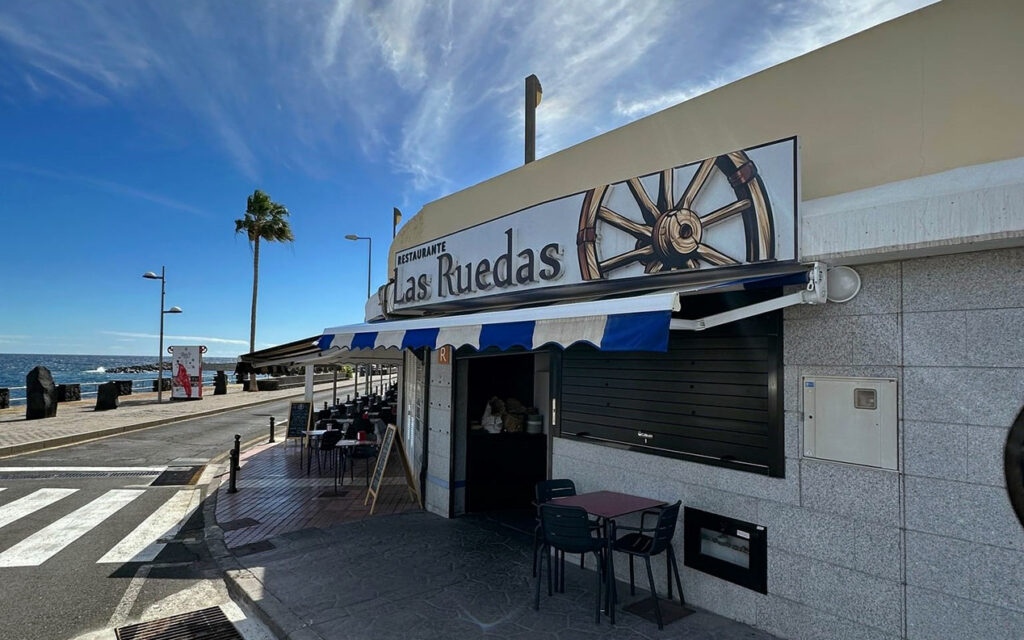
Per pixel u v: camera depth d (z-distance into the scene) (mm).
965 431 3725
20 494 10195
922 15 4133
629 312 4129
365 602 5395
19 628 5074
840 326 4340
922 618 3846
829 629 4293
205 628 5113
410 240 11109
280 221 45781
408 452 12773
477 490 8805
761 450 4762
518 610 5199
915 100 4133
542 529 5543
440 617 5062
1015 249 3598
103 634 4977
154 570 6543
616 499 5484
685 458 5344
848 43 4531
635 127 6293
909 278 4020
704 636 4637
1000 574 3555
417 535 7590
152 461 13609
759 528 4750
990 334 3664
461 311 9109
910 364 3977
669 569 5293
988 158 3771
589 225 6109
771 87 5035
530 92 9312
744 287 4340
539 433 9164
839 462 4281
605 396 6227
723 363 5105
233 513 8891
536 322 4879
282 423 21156
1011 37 3732
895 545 3984
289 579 6000
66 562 6770
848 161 4465
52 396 20703
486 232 7727
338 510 9062
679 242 5152
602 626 4844
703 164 4977
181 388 28984
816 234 4242
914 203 3729
